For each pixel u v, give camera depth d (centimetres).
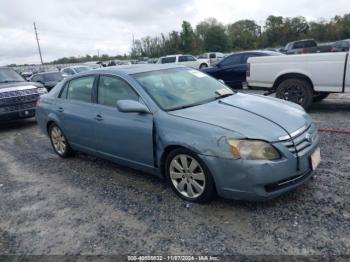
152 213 380
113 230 355
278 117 376
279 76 831
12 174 559
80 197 441
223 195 359
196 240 324
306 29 7162
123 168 530
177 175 399
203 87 480
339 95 1038
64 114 553
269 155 334
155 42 7075
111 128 461
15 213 416
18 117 911
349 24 6569
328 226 324
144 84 444
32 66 6738
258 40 7500
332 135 608
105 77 491
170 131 386
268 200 379
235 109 398
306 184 409
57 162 596
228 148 340
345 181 410
